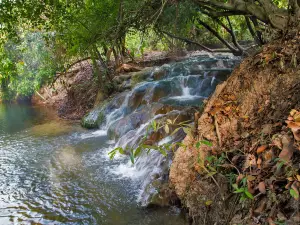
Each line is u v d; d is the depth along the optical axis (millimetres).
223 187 2920
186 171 3586
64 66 12695
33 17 7172
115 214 4051
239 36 13070
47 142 7863
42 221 4055
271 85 3240
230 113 3473
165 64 11805
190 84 8859
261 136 2816
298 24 3518
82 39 8773
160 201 3953
